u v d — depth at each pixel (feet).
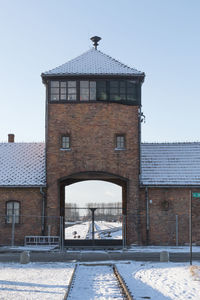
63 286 41.42
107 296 35.94
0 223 91.09
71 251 81.20
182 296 36.27
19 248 84.58
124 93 93.30
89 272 51.19
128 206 90.38
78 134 91.91
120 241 99.86
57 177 90.99
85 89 93.09
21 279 46.11
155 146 104.27
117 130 92.17
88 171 90.89
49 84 93.09
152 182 92.07
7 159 101.40
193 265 54.29
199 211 91.71
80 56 100.22
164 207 91.45
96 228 205.26
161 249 83.71
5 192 92.07
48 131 92.12
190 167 97.14
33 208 91.04
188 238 90.84
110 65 95.61
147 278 46.60
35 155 102.22
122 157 91.45
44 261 63.82
